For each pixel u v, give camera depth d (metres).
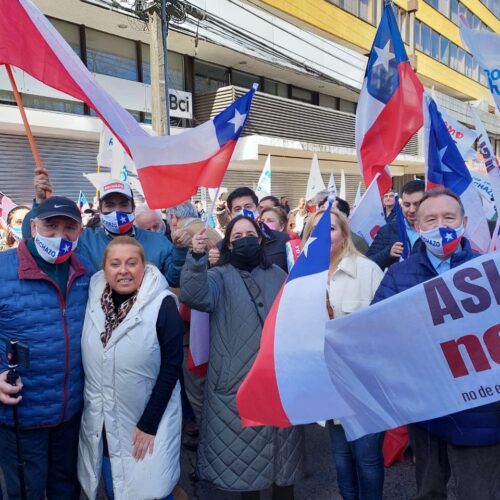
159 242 3.21
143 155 3.07
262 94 14.41
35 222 2.27
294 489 3.07
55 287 2.24
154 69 7.57
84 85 3.08
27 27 3.10
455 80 26.45
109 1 9.75
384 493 3.00
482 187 4.33
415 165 23.50
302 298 1.87
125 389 2.22
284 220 4.81
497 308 1.80
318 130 17.14
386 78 4.16
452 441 2.03
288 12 13.38
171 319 2.30
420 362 1.87
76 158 10.65
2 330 2.18
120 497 2.23
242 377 2.50
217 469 2.52
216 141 3.11
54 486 2.39
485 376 1.82
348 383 1.90
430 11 23.42
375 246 3.96
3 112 9.03
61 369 2.23
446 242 2.08
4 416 2.18
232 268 2.66
